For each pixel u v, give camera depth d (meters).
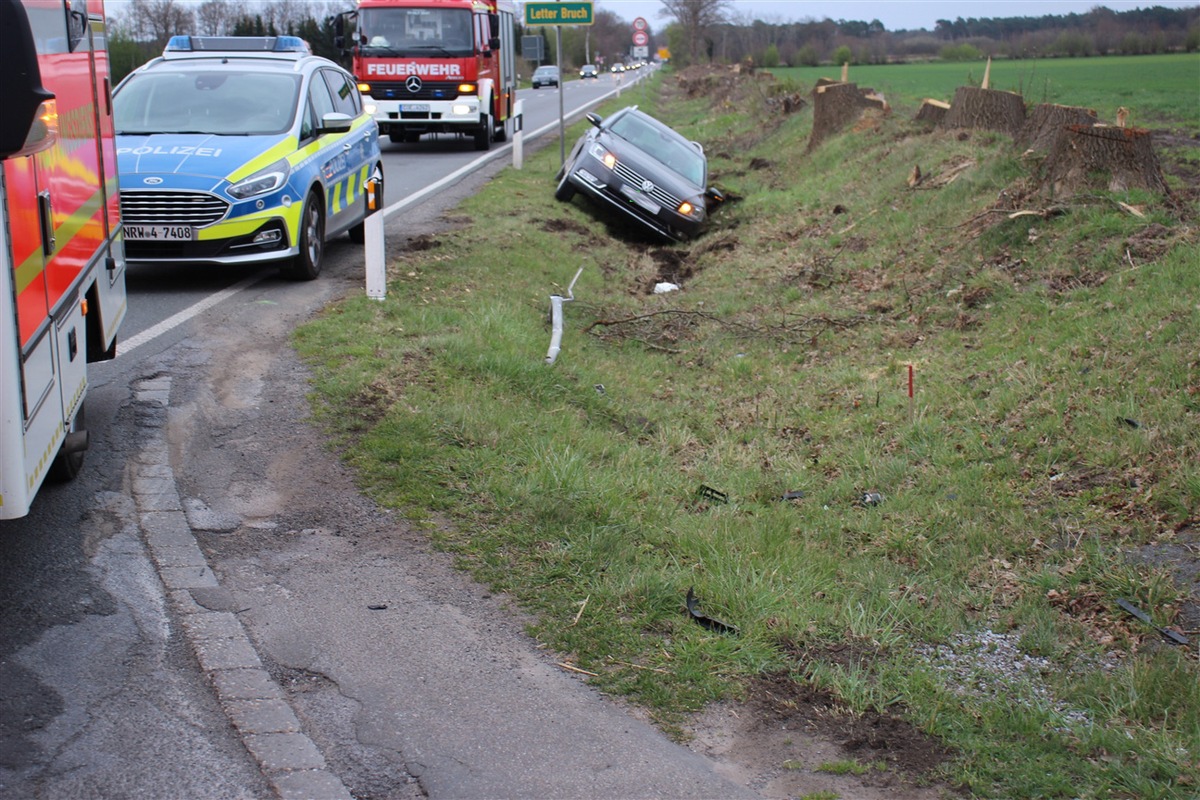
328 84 11.59
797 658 4.45
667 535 5.52
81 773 3.41
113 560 4.84
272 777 3.47
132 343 7.77
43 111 3.72
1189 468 5.92
